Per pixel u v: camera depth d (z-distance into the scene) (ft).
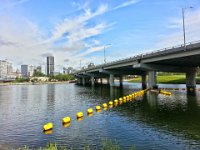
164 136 81.76
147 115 123.44
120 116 121.90
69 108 157.48
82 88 427.33
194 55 200.75
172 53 222.28
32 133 89.10
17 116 128.88
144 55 266.16
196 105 157.17
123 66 335.06
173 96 220.84
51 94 293.23
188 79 320.70
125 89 359.87
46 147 68.18
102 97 234.17
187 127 94.38
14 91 377.09
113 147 66.28
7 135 86.79
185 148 68.95
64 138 81.15
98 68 444.55
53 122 109.70
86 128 95.66
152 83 290.76
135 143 74.18
